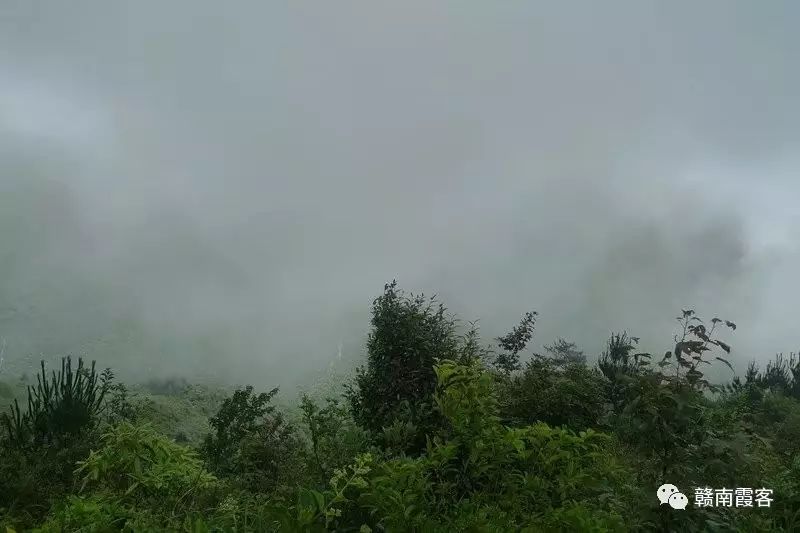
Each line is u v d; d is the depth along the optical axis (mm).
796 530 4336
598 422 6773
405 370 6797
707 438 4012
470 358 6656
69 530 3303
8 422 6871
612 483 4602
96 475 4035
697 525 3781
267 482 5363
